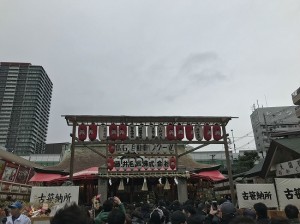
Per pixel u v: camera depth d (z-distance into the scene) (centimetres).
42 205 1058
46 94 10788
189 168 2806
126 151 2100
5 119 9588
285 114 8662
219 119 1689
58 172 2564
